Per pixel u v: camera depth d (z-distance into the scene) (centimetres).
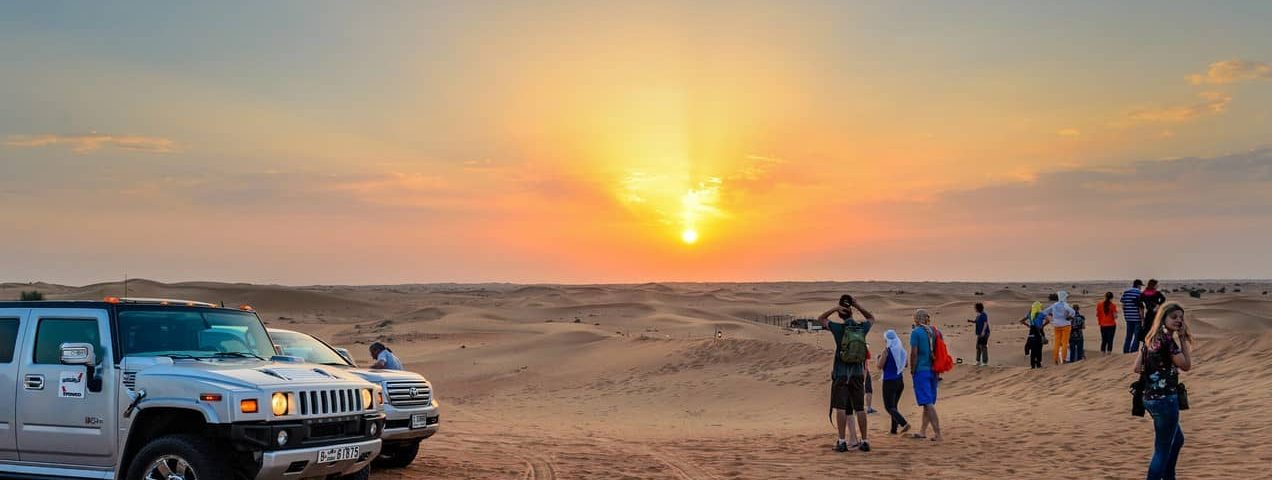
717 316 10481
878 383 2462
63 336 854
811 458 1260
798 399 2533
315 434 802
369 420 851
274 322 8700
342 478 890
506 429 1881
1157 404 883
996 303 10394
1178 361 878
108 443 808
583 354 4306
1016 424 1554
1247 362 1716
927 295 15688
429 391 1164
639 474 1132
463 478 1092
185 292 11812
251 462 765
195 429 804
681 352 3675
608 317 10012
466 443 1516
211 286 12712
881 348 4528
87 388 822
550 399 3067
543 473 1137
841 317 1352
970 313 8912
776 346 3531
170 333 874
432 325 7894
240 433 746
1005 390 2080
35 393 843
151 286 12988
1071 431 1419
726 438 1583
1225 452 1120
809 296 17100
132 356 827
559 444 1495
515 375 3838
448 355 4853
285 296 11706
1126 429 1398
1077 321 2294
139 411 790
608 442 1530
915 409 2019
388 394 1095
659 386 3064
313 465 789
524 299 15850
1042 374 2141
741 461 1242
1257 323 6544
